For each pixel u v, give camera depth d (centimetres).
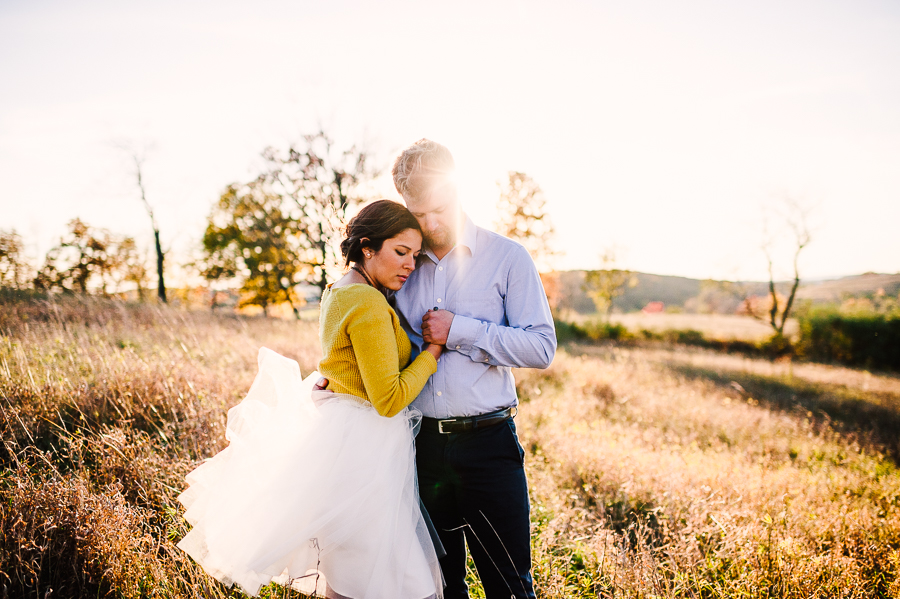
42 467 269
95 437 314
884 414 1062
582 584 252
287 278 2241
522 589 176
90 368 417
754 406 962
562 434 493
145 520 245
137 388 380
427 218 174
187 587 199
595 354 1828
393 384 156
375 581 160
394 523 165
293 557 168
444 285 185
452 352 176
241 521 168
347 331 161
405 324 192
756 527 295
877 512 395
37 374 383
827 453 648
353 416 169
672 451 523
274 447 178
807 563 259
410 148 171
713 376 1464
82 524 210
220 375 458
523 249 184
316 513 162
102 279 2220
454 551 194
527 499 182
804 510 360
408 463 174
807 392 1338
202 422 337
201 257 2430
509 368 187
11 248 1691
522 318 180
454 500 190
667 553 271
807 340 2683
